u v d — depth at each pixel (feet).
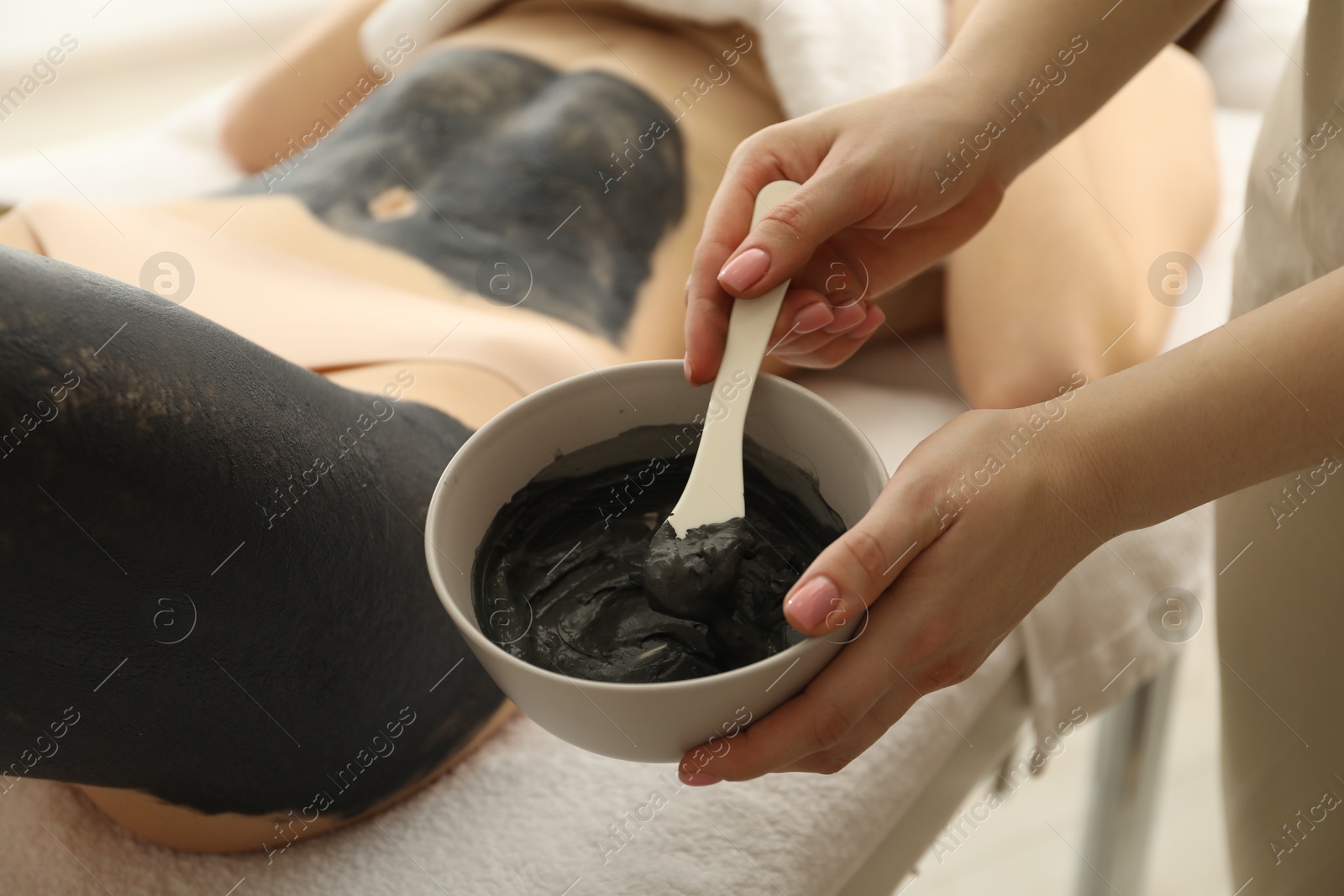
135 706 1.51
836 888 1.97
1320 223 2.03
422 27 3.48
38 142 7.10
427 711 1.90
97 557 1.32
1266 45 4.02
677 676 1.61
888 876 2.31
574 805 1.95
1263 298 2.33
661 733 1.40
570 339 2.38
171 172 3.99
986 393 2.66
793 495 1.81
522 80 3.01
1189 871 3.97
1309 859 2.39
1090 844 3.50
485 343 2.19
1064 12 2.06
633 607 1.71
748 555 1.63
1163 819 4.14
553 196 2.69
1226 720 2.67
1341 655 2.16
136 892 1.81
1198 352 1.54
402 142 2.81
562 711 1.37
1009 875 4.00
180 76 7.59
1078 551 1.64
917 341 3.22
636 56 3.08
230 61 7.69
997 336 2.67
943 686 1.73
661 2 3.10
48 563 1.29
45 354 1.26
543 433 1.71
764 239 1.74
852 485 1.65
